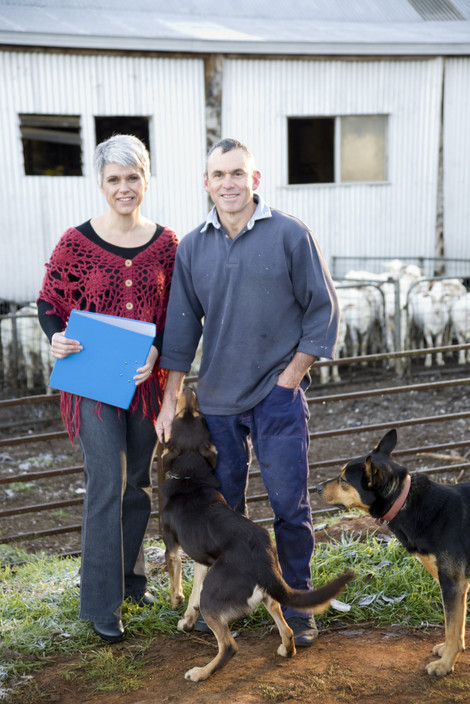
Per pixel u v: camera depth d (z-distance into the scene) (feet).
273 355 9.99
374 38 42.37
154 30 38.83
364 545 12.80
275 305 9.85
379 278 37.27
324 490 10.43
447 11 52.75
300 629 10.12
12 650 10.32
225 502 10.14
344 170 43.57
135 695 9.12
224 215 9.75
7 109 35.83
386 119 43.62
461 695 8.79
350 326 33.35
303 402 10.28
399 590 11.40
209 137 40.16
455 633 9.23
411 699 8.72
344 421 27.53
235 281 9.79
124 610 11.28
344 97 42.32
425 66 43.42
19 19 37.76
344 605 10.97
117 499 10.36
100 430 10.33
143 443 11.13
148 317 10.80
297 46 39.86
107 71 37.47
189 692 9.00
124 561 11.39
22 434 27.14
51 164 37.93
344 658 9.71
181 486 10.37
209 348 10.32
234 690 8.98
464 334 34.06
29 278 37.68
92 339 10.28
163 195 39.81
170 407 10.86
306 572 10.43
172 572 10.83
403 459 22.61
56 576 13.43
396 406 28.94
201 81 39.37
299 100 41.50
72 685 9.50
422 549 9.70
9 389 31.12
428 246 45.70
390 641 10.19
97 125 38.45
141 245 10.81
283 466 10.05
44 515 20.21
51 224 37.78
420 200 45.01
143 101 38.47
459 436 24.82
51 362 30.12
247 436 10.73
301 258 9.73
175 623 11.02
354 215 43.80
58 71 36.50
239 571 9.14
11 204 36.73
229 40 38.37
